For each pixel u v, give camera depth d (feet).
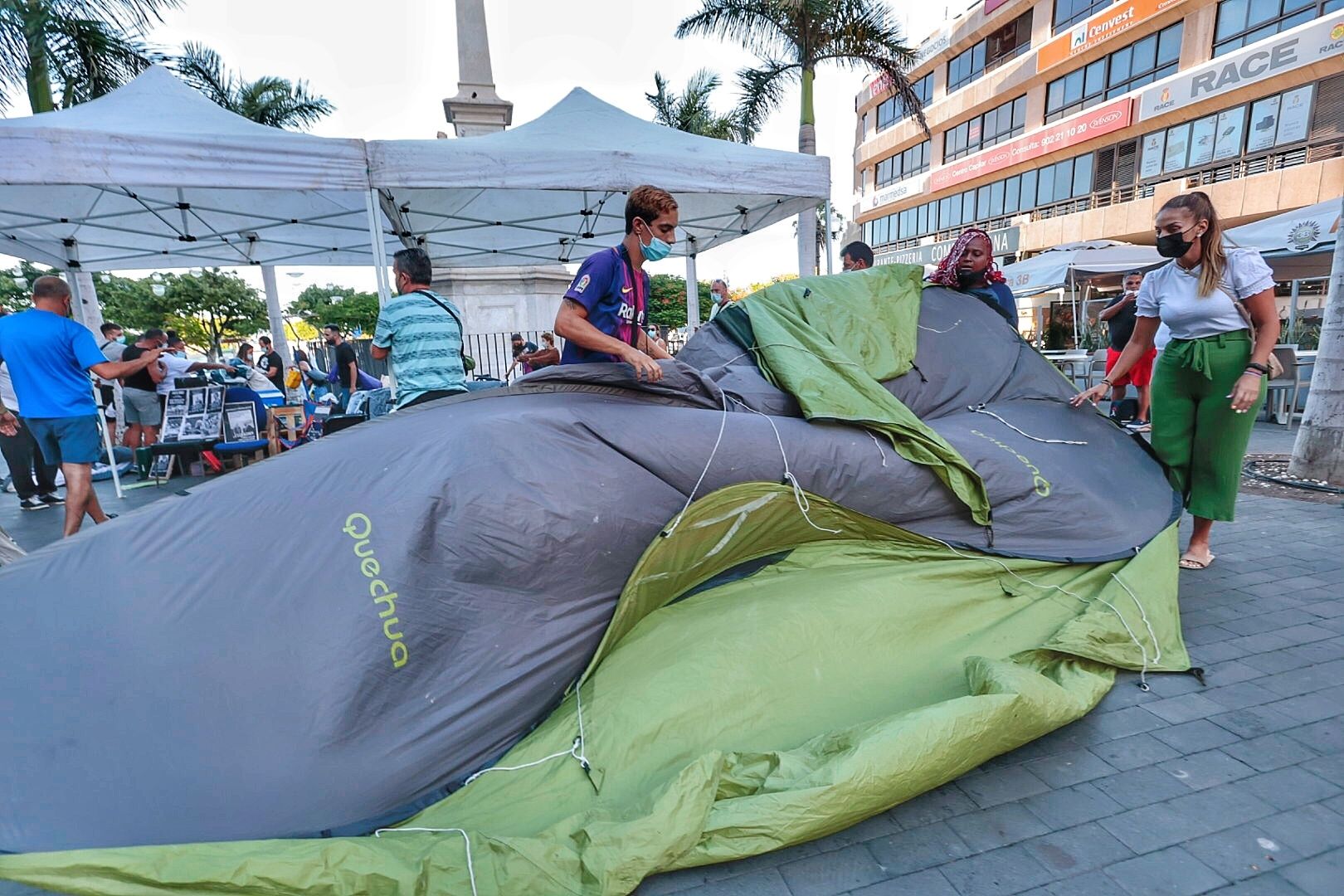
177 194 22.02
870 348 11.75
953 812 6.25
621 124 21.26
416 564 6.58
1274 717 7.48
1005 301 14.62
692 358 11.99
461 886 4.98
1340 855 5.58
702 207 27.84
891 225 120.57
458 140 17.83
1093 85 78.79
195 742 5.51
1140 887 5.35
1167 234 10.53
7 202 21.01
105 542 6.68
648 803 5.66
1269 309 10.23
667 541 7.75
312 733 5.67
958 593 9.00
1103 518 10.30
